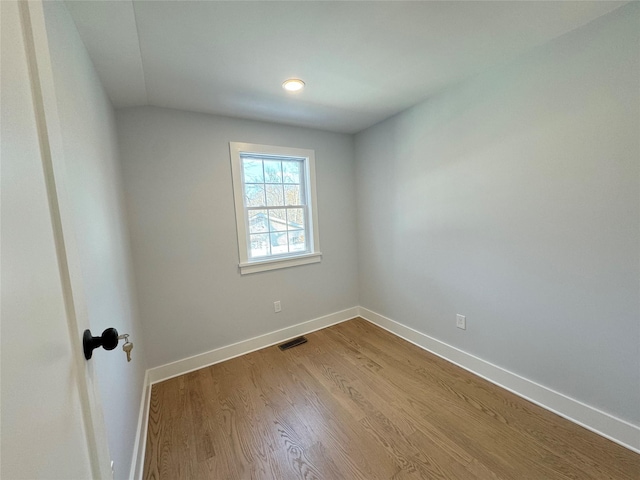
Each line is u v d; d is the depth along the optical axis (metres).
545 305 1.63
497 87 1.73
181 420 1.69
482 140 1.85
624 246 1.33
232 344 2.46
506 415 1.63
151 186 2.06
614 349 1.39
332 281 3.04
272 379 2.09
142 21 1.17
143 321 2.07
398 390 1.90
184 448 1.48
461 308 2.12
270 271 2.63
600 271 1.41
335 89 1.93
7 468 0.31
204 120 2.24
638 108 1.24
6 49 0.41
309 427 1.60
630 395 1.36
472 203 1.96
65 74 0.92
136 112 1.99
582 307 1.49
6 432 0.32
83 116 1.09
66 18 0.99
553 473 1.26
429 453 1.40
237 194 2.41
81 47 1.17
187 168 2.19
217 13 1.16
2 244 0.35
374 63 1.63
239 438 1.54
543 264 1.62
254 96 1.97
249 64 1.57
